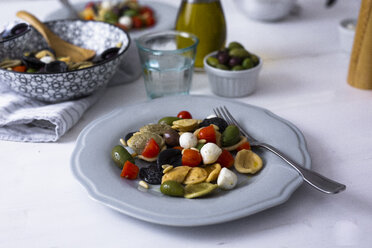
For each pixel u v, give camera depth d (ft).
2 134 2.13
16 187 1.81
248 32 3.33
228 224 1.60
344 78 2.62
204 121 2.01
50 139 2.09
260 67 2.40
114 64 2.25
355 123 2.17
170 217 1.53
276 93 2.50
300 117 2.25
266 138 1.97
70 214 1.67
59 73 2.08
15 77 2.09
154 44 2.55
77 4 3.59
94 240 1.56
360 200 1.68
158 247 1.53
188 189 1.69
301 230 1.57
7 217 1.66
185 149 1.82
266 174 1.74
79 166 1.79
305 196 1.71
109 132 2.03
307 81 2.61
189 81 2.45
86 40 2.66
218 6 2.64
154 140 1.87
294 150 1.85
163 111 2.22
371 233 1.55
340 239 1.53
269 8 3.31
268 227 1.59
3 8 4.00
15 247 1.54
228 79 2.37
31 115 2.09
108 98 2.49
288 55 2.95
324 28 3.34
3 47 2.32
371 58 2.38
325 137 2.07
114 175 1.78
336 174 1.82
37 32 2.60
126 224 1.62
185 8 2.63
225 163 1.82
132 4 3.37
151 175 1.76
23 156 2.01
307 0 4.00
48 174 1.89
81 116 2.30
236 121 2.11
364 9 2.31
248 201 1.59
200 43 2.66
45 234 1.59
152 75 2.39
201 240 1.55
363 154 1.94
